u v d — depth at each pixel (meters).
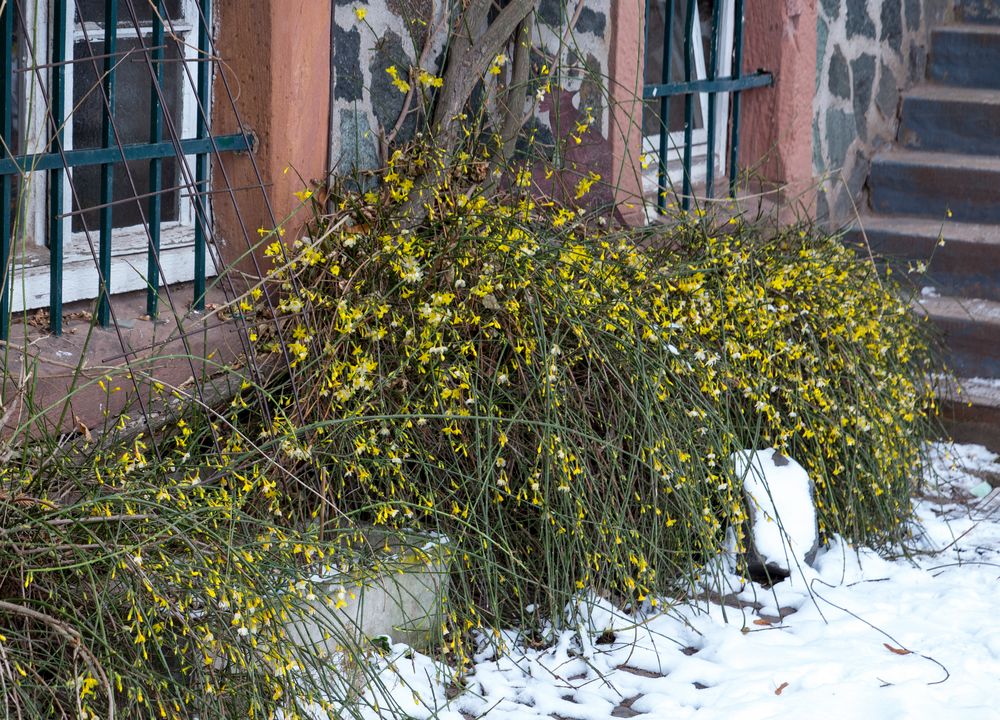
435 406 3.36
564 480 3.29
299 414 3.15
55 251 3.14
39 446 2.78
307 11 3.63
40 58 3.22
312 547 2.95
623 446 3.68
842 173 6.27
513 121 4.35
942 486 4.80
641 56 4.68
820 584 3.81
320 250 3.51
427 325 3.34
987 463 5.06
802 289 4.31
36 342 3.06
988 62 6.80
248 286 3.68
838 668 3.21
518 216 3.96
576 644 3.34
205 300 3.66
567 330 3.57
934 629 3.47
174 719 2.51
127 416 3.11
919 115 6.66
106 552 2.46
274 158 3.62
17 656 2.45
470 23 4.14
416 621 3.24
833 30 6.04
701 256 4.24
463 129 4.06
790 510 3.88
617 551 3.36
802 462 4.22
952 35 6.90
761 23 5.62
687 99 5.04
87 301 3.47
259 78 3.57
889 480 4.23
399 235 3.49
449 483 3.44
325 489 3.06
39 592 2.55
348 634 2.84
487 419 3.09
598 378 3.66
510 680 3.15
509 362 3.57
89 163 3.15
